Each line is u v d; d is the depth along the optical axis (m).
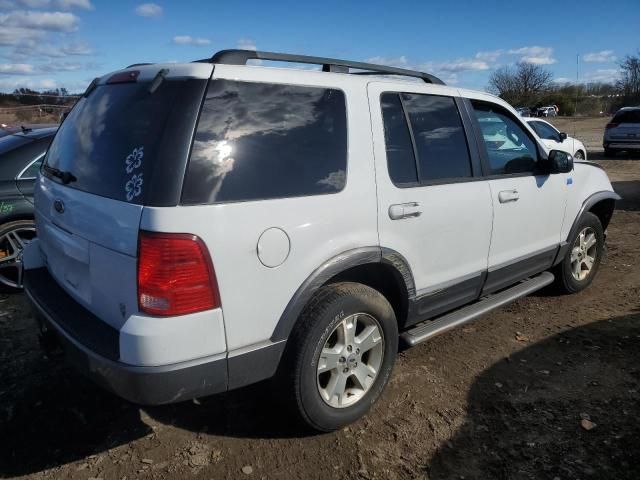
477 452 2.86
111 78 3.01
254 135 2.56
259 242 2.49
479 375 3.64
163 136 2.36
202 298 2.35
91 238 2.58
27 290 3.13
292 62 2.92
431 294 3.44
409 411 3.22
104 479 2.67
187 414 3.21
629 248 6.85
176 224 2.27
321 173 2.77
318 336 2.75
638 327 4.36
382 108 3.13
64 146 3.19
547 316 4.63
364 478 2.68
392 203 3.06
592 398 3.35
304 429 3.02
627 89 49.88
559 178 4.44
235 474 2.70
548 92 58.69
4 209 4.88
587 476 2.68
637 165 16.45
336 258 2.79
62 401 3.32
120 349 2.31
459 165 3.60
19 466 2.76
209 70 2.48
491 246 3.83
